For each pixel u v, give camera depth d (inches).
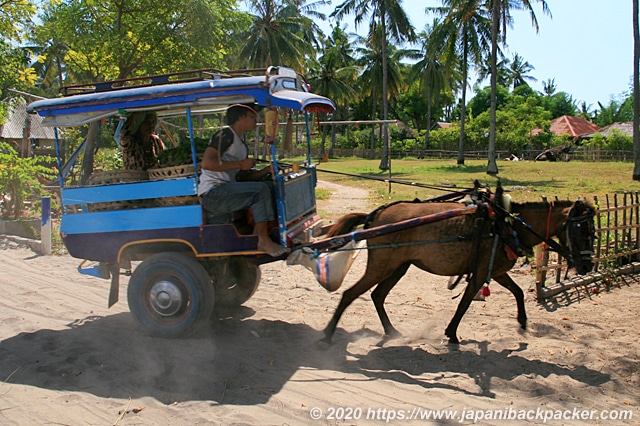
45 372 213.6
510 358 225.9
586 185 924.0
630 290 317.7
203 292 239.8
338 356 233.8
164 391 197.9
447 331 242.8
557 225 243.8
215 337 254.7
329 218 591.8
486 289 237.1
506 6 1291.8
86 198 256.4
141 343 242.8
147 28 693.3
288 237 234.4
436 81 2169.0
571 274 337.1
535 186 926.4
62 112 247.9
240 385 203.2
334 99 2204.7
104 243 255.6
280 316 286.2
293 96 220.4
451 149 2321.6
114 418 178.2
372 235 235.6
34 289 330.6
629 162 1636.3
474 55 1592.0
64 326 268.2
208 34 722.2
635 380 204.1
